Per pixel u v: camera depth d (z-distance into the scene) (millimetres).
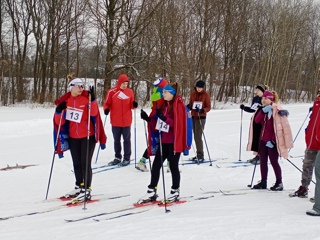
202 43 31641
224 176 7262
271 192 5934
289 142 5844
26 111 19859
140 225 4207
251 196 5656
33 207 5074
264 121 6039
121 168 7812
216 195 5707
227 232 3922
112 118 7988
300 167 8172
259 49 43344
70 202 5219
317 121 5332
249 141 6348
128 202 5277
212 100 34906
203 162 8562
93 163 8281
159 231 3988
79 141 5254
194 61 30562
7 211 4895
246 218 4441
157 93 6883
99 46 30078
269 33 42000
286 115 5875
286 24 41781
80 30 30641
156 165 5074
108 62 23844
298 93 49000
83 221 4430
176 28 27172
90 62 32875
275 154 6008
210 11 31750
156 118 5148
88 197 5289
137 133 12742
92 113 5117
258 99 8445
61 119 5230
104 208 4988
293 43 43438
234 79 39562
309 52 50562
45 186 6387
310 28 50188
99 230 4066
